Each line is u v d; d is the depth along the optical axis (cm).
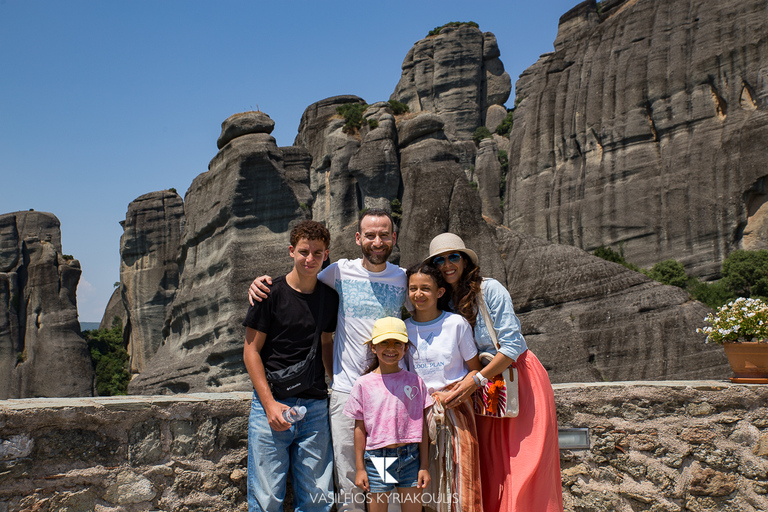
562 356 3906
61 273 7006
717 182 5394
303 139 6906
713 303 4738
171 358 4881
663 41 6028
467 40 8669
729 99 5506
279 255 4588
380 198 5447
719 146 5431
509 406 349
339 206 6000
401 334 327
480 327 364
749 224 5250
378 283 362
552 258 4597
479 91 8694
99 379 6775
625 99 6147
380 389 332
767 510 411
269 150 4816
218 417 375
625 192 5953
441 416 329
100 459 340
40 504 321
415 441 328
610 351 3825
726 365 3541
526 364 366
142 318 6912
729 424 422
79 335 6906
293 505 367
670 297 3962
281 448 333
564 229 6419
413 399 333
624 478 420
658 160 5853
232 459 374
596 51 6606
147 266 7031
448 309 384
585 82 6569
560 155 6725
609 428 426
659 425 424
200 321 4725
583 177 6366
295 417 321
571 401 432
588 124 6400
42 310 6762
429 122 5666
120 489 342
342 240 5091
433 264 381
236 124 4953
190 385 4453
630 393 429
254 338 336
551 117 6875
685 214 5544
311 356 335
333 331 369
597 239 6084
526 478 341
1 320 6575
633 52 6219
